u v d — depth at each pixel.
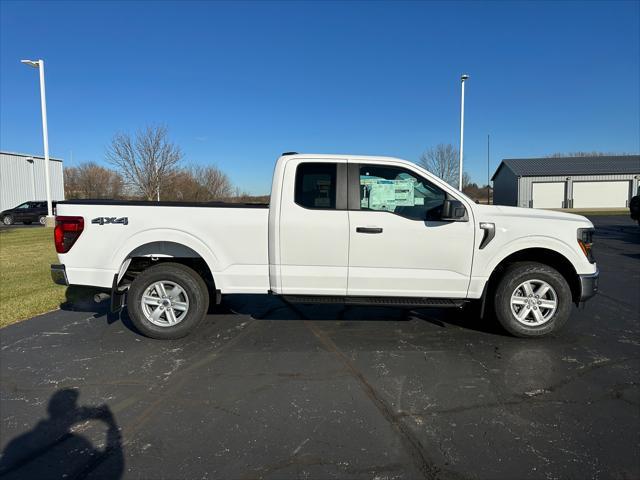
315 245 4.70
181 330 4.86
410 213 4.77
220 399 3.53
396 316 5.82
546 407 3.38
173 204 4.80
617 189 42.69
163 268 4.86
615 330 5.22
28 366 4.20
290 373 4.02
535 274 4.78
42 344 4.80
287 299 4.84
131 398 3.55
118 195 36.34
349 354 4.48
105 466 2.68
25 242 15.31
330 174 4.77
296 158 4.76
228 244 4.81
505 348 4.64
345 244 4.70
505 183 49.62
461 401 3.49
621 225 21.55
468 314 5.85
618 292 7.21
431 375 3.97
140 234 4.76
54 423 3.18
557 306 4.80
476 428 3.09
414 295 4.80
